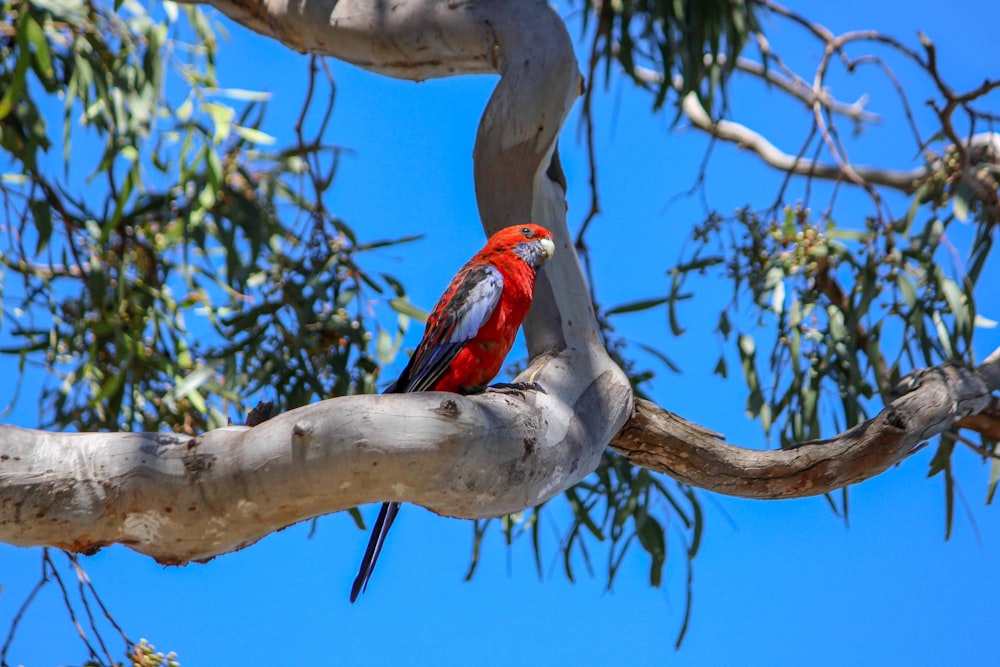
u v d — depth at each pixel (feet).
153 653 28.48
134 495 18.08
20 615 28.66
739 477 26.94
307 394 34.37
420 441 19.24
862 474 27.30
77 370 34.22
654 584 34.22
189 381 32.81
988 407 34.01
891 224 34.12
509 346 26.91
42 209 34.19
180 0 30.35
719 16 34.53
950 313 32.60
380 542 24.00
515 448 20.68
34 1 33.01
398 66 28.37
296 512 19.24
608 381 25.30
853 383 34.06
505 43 26.32
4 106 30.04
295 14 28.53
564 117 26.43
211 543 19.13
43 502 17.71
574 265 26.99
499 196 27.12
